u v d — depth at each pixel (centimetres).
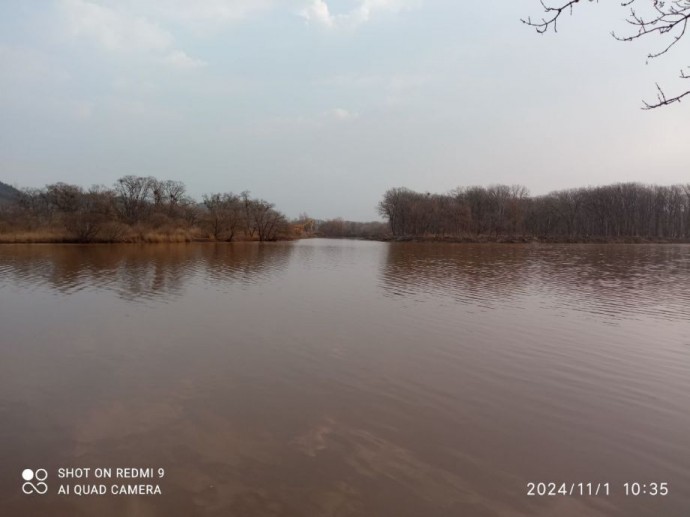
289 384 1008
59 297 2033
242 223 8244
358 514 562
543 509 584
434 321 1659
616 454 731
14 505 577
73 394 936
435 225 10719
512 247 7762
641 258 5078
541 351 1302
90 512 564
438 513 569
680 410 907
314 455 702
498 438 777
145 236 6344
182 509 570
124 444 730
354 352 1261
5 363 1130
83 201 6619
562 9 445
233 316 1689
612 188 11175
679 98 432
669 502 607
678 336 1484
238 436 762
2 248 4812
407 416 855
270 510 567
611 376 1100
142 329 1475
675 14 422
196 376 1052
